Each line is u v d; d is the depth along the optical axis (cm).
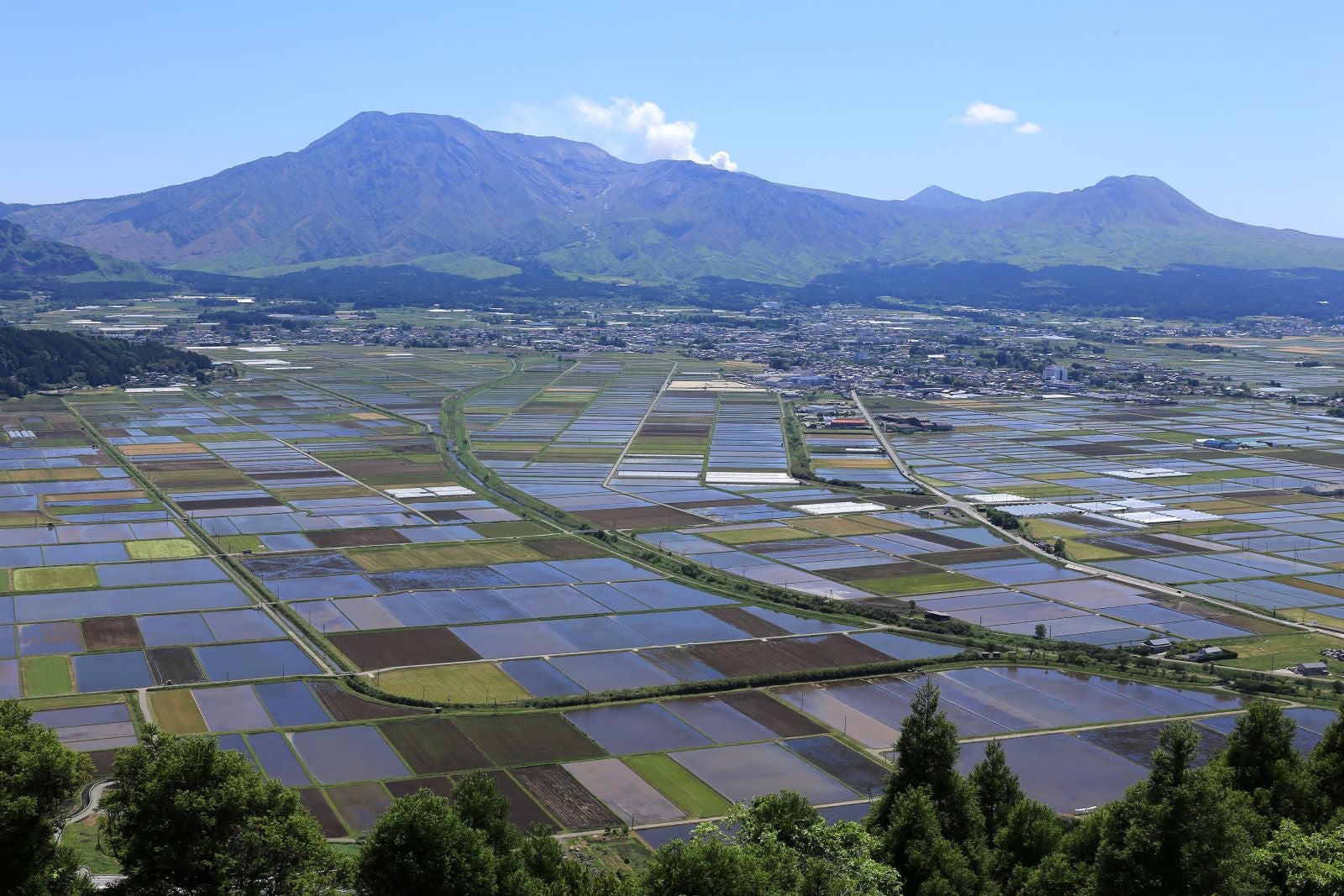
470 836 10644
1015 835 11906
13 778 10475
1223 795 11300
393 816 10631
